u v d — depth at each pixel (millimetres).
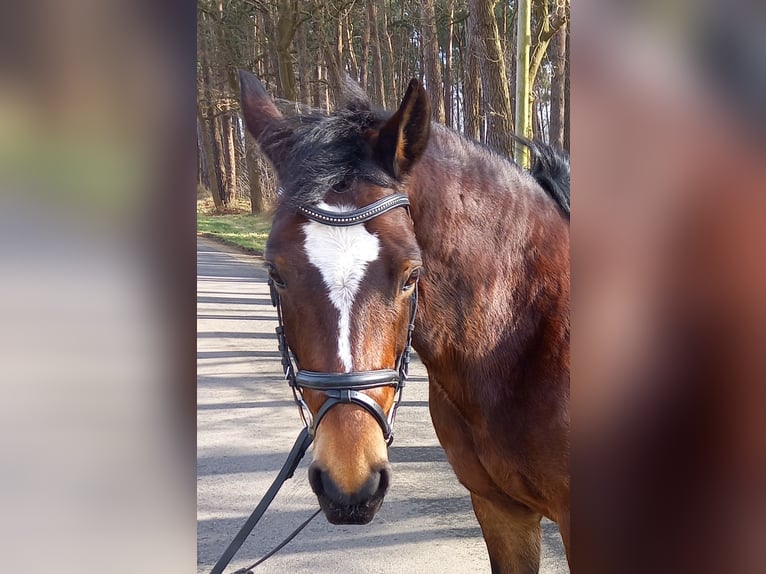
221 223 16938
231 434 4164
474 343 1819
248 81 1935
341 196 1566
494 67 6680
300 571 2682
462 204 1817
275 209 1676
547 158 2131
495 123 6637
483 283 1815
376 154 1671
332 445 1434
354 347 1448
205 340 6586
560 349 1798
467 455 2016
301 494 3383
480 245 1820
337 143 1661
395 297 1511
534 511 2062
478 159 1916
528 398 1800
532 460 1812
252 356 5984
